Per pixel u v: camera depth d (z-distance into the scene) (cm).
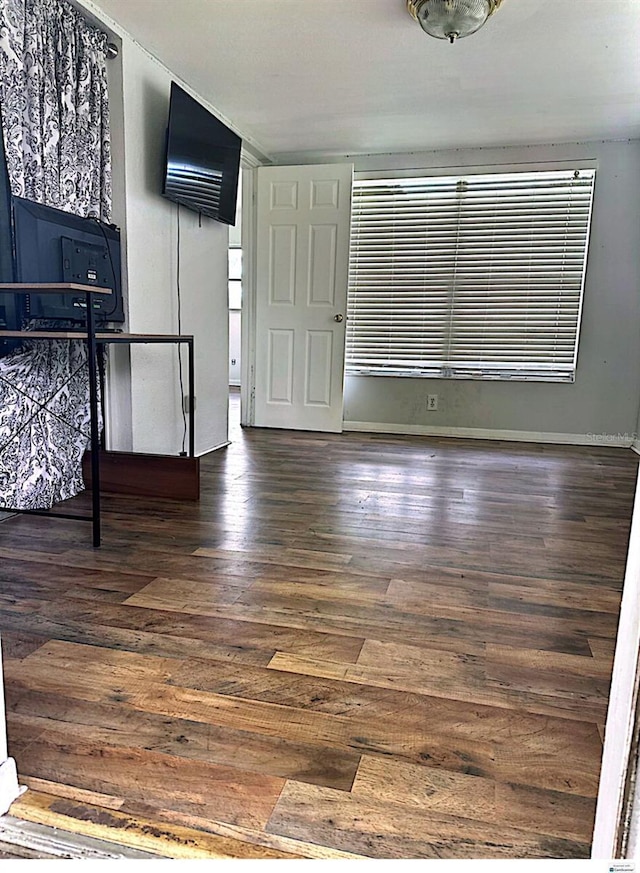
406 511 256
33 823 88
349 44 271
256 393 470
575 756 106
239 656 137
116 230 257
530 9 236
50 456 245
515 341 440
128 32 262
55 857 83
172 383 322
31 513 218
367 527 233
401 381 463
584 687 128
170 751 105
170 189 286
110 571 183
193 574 182
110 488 270
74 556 194
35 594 166
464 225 439
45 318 214
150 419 303
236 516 242
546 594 175
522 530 234
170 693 122
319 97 335
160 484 264
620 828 64
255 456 362
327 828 89
